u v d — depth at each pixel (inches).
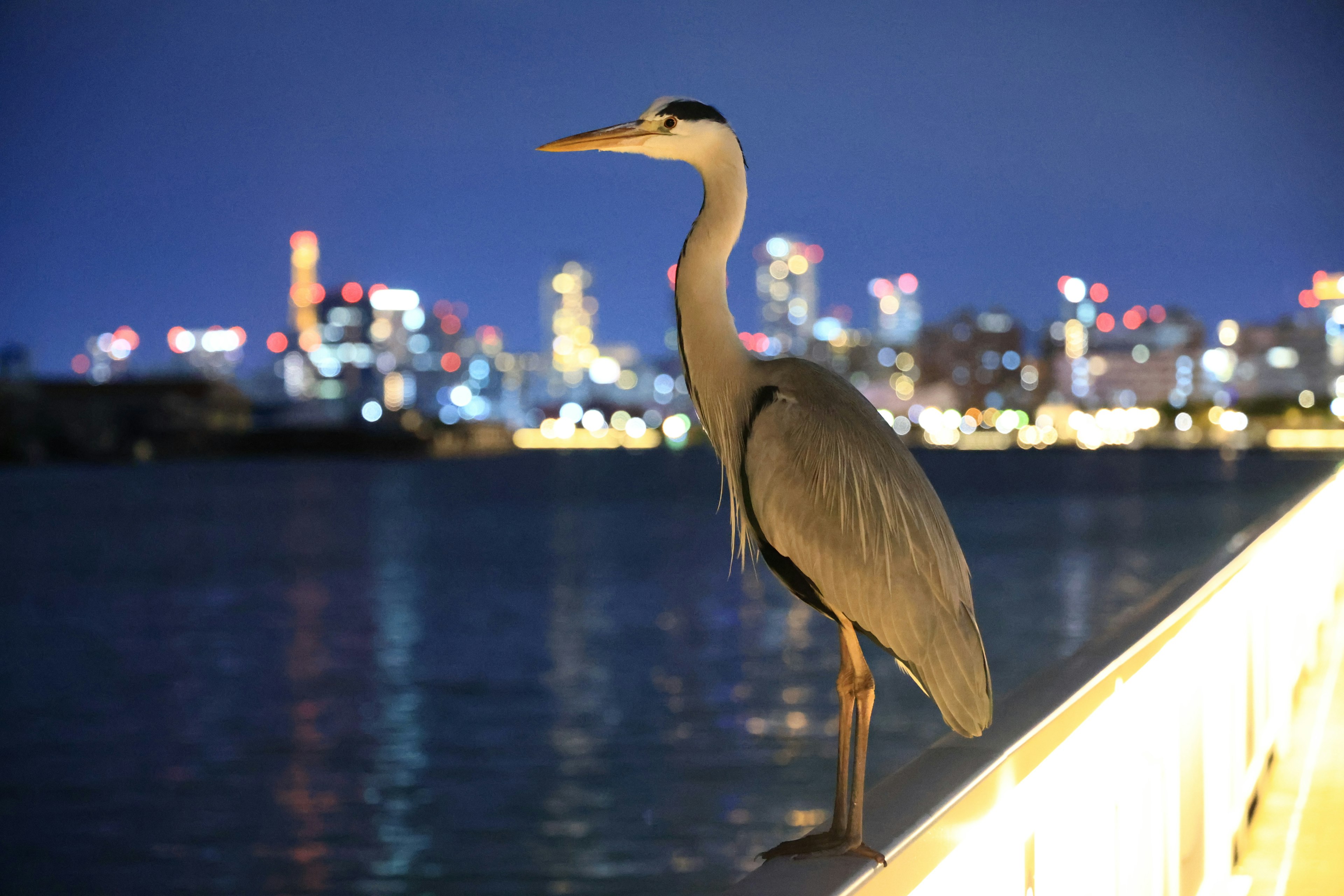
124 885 453.1
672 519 2568.9
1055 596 1244.5
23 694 839.1
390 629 1122.0
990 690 104.3
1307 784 175.6
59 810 551.2
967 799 73.5
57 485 4441.4
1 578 1598.2
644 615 1178.6
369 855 479.2
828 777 566.6
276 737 691.4
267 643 1059.9
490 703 771.4
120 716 759.1
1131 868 102.1
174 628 1160.8
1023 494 3198.8
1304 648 239.3
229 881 456.4
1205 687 130.3
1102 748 94.0
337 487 4242.1
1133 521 2251.5
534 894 432.5
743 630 1064.8
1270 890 137.7
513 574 1567.4
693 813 516.7
